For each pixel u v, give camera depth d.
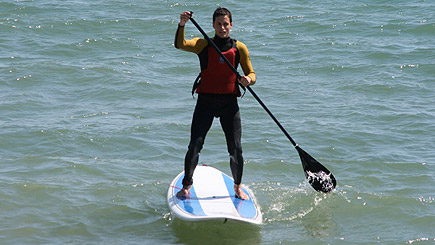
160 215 21.56
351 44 51.28
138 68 43.94
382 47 50.09
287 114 34.62
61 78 40.88
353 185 24.70
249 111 35.06
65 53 47.44
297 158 28.00
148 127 31.98
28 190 23.09
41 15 57.84
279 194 23.78
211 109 20.55
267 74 43.25
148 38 52.78
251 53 48.59
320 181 22.59
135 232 20.19
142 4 65.12
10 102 35.53
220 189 21.92
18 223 20.39
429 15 60.66
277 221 21.34
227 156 28.20
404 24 57.59
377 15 61.59
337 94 38.78
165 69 44.06
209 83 20.25
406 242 19.67
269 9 64.25
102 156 27.84
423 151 28.91
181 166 26.84
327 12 62.81
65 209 21.67
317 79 42.19
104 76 41.47
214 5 65.69
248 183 24.95
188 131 31.77
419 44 51.03
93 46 49.59
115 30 54.53
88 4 63.91
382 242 19.72
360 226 21.00
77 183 24.11
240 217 19.67
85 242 19.33
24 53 46.69
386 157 28.06
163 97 37.91
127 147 29.09
